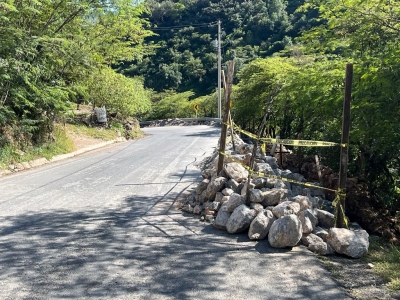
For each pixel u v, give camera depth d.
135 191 8.34
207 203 6.71
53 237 5.53
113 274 4.33
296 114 12.77
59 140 14.73
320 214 5.78
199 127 30.78
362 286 4.07
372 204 7.93
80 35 15.01
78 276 4.28
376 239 6.14
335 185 7.46
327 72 9.59
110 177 9.95
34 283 4.11
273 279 4.22
